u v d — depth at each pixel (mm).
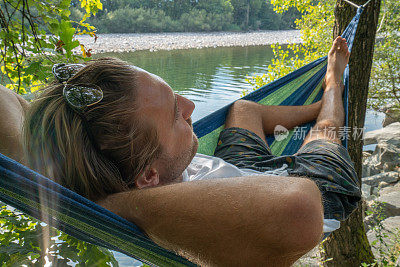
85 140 790
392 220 4887
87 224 818
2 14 1803
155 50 32375
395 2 6926
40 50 1799
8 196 795
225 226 665
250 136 1515
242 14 58688
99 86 796
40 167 798
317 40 7500
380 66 7051
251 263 682
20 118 945
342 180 1177
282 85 2076
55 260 1229
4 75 1930
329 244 3863
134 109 801
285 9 7793
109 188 819
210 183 708
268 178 710
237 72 20484
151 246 825
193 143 966
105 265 1284
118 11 47094
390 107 7828
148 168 848
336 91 1900
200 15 53812
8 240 1281
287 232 650
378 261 3949
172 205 703
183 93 15148
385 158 7062
